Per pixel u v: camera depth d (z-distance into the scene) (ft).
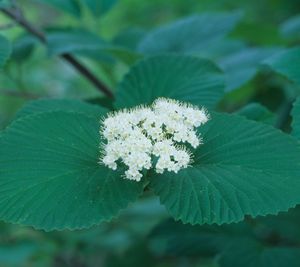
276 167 1.37
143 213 2.74
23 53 2.34
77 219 1.31
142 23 4.16
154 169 1.39
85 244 2.76
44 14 4.28
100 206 1.33
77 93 3.64
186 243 1.99
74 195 1.35
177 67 1.73
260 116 1.71
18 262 2.49
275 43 2.88
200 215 1.29
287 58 1.77
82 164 1.41
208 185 1.34
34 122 1.47
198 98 1.68
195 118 1.41
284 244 2.01
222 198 1.31
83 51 2.20
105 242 2.75
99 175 1.39
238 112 1.73
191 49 2.29
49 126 1.46
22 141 1.44
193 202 1.31
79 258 2.93
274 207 1.30
